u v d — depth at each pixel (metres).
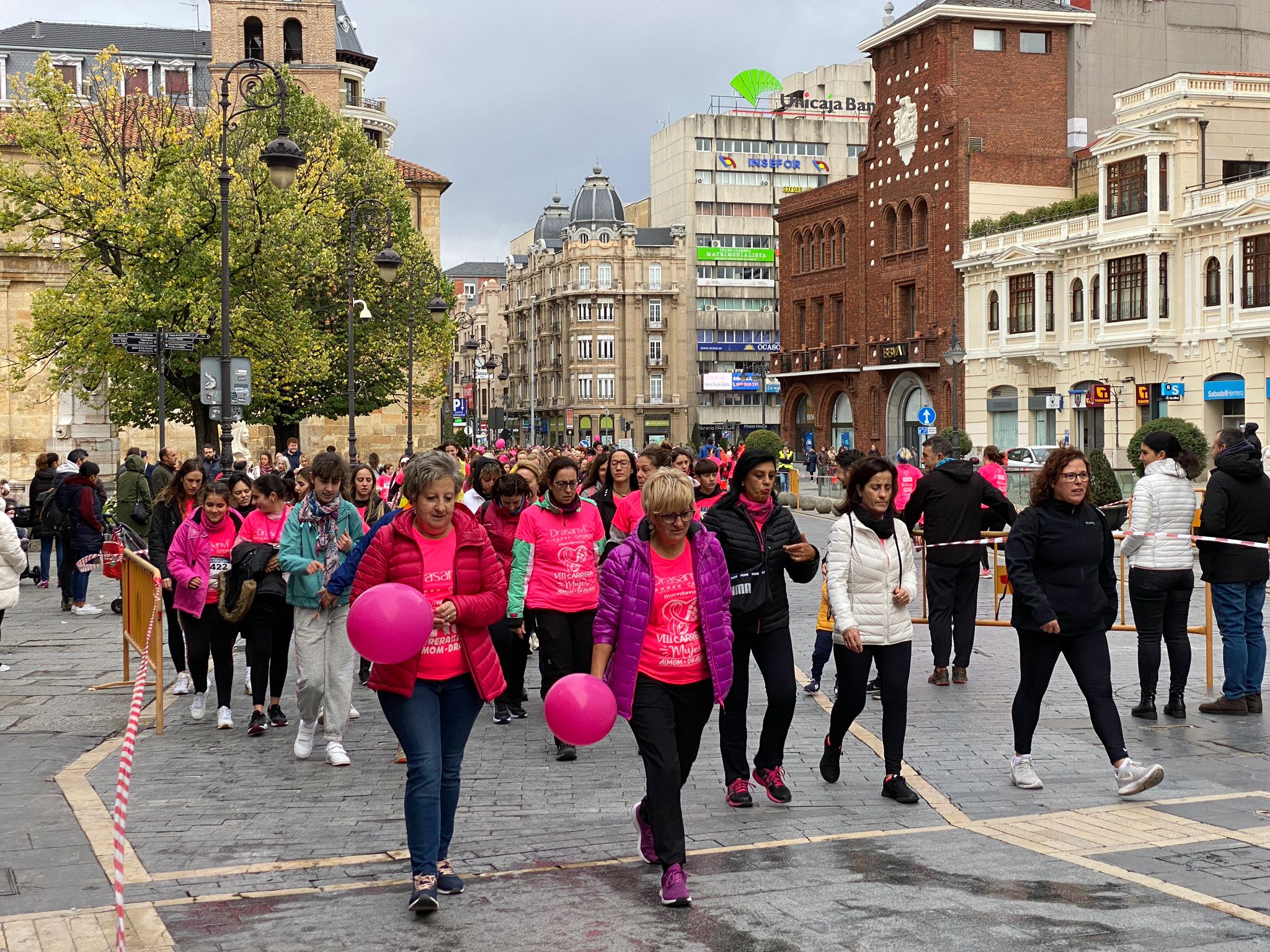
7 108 50.62
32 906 5.79
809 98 117.56
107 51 38.66
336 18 77.81
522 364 125.75
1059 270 49.75
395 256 32.41
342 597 9.20
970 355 55.38
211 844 6.97
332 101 64.06
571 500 9.82
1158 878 5.99
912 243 60.00
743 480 7.63
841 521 8.02
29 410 44.62
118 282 35.78
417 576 6.14
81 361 35.81
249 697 11.85
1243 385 41.50
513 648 10.75
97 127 37.69
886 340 62.34
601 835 7.15
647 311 110.31
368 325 47.41
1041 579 7.99
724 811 7.60
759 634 7.66
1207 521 10.23
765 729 7.77
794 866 6.32
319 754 9.48
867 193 63.88
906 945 5.09
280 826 7.40
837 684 8.10
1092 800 7.70
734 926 5.39
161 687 10.14
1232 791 7.82
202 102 69.00
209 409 38.06
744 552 7.54
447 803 6.13
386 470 22.75
